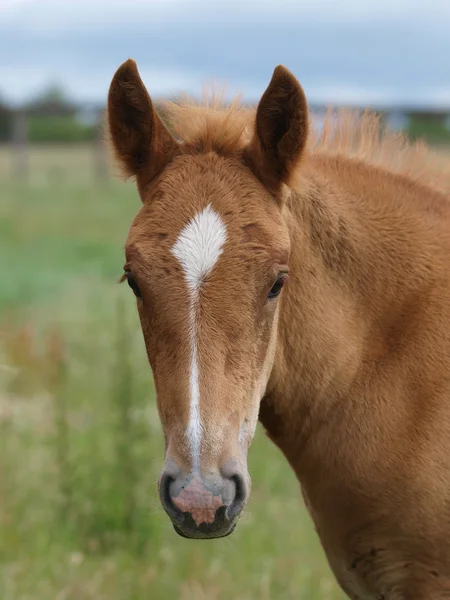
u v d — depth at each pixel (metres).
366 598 3.76
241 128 3.36
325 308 3.52
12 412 6.96
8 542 5.08
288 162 3.22
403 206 3.71
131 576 4.77
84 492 5.26
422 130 19.83
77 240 14.90
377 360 3.54
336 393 3.54
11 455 6.07
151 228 3.06
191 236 3.00
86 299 10.48
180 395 2.91
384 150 3.94
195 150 3.31
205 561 4.95
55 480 5.63
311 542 5.21
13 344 7.83
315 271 3.51
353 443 3.52
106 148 3.47
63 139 35.56
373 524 3.54
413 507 3.44
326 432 3.57
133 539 5.06
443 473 3.40
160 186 3.19
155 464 5.63
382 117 4.15
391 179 3.80
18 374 7.51
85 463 5.52
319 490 3.65
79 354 8.09
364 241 3.59
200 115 3.47
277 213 3.17
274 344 3.29
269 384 3.54
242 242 3.00
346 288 3.57
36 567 4.87
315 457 3.61
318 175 3.64
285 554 5.05
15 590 4.69
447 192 3.90
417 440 3.44
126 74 3.28
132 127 3.35
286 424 3.65
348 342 3.53
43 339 8.38
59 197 20.45
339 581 3.80
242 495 2.90
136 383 5.78
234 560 4.97
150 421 6.54
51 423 6.54
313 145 3.87
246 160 3.28
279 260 3.05
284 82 3.18
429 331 3.53
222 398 2.91
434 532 3.44
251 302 2.98
